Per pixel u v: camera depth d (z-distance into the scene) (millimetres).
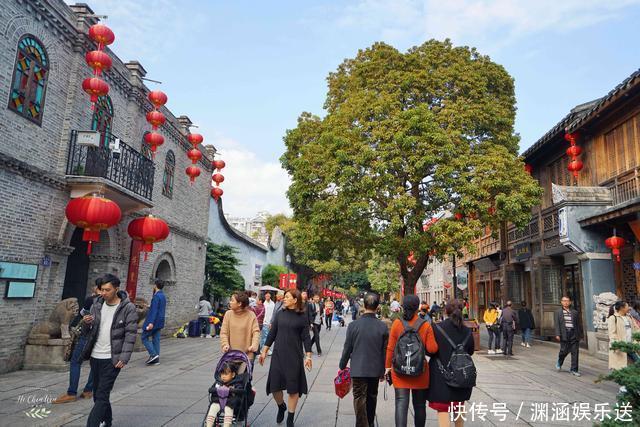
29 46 9094
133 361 10438
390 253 13750
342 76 17156
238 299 5691
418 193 14414
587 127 13797
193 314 18719
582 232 13008
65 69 10203
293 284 29688
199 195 19531
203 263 20000
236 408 5129
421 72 14391
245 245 27969
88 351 5051
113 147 10320
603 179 13500
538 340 16609
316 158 14703
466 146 13312
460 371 4551
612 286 12750
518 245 18453
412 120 12633
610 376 4117
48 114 9625
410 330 4805
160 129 15281
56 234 9750
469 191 12625
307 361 5602
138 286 13867
